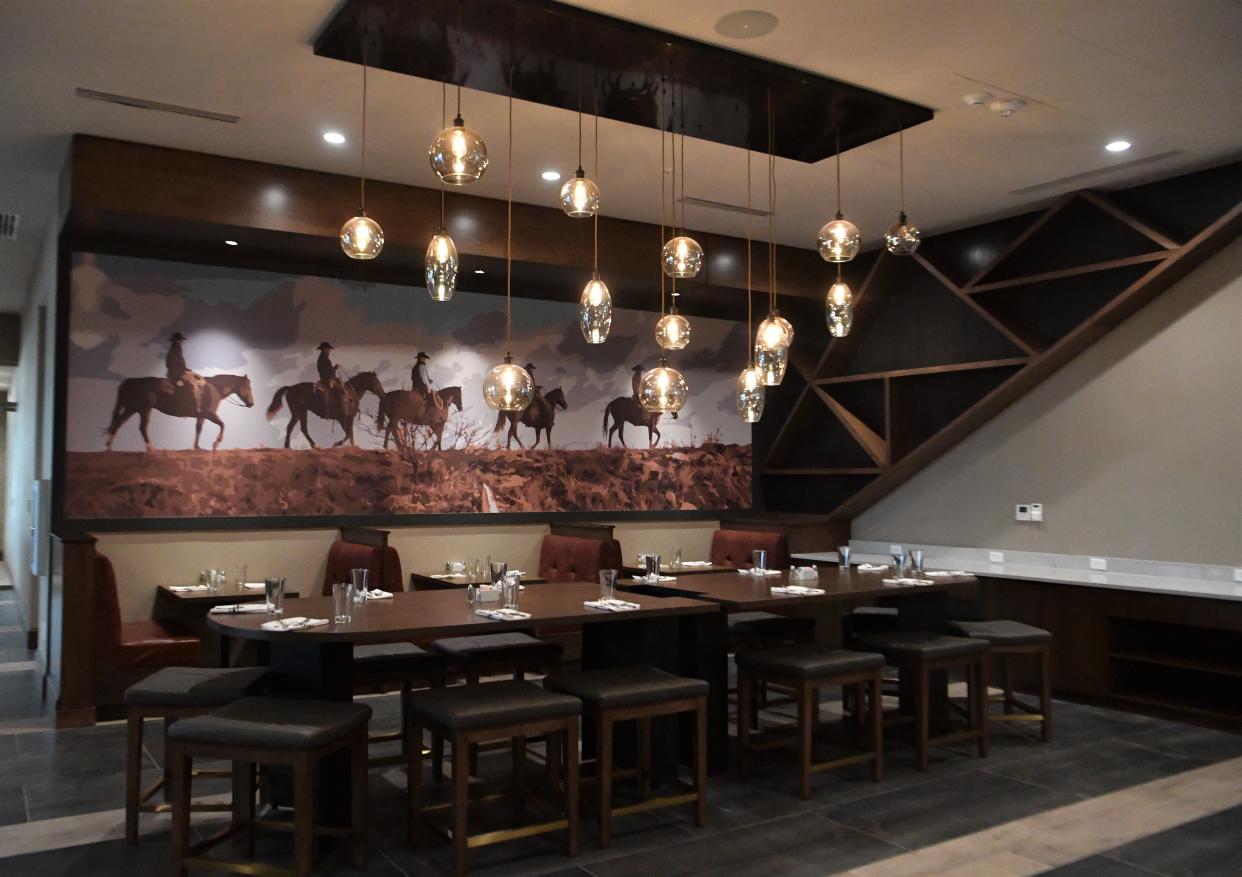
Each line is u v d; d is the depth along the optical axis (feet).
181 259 20.30
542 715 11.25
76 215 17.69
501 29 12.79
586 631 15.67
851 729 17.44
